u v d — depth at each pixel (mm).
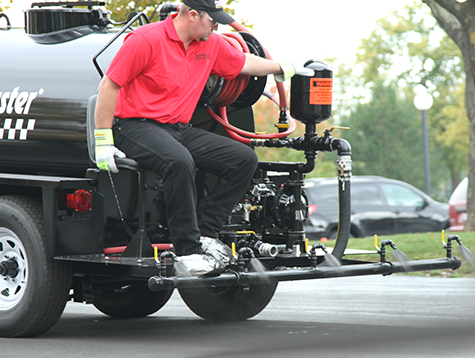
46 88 9680
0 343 9039
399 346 8688
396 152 88062
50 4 10984
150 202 9656
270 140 10297
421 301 13320
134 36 8523
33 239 8898
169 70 8703
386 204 29516
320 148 9695
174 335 9805
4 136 9953
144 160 8523
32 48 10266
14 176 9352
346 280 17312
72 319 11727
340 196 9469
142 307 11703
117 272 8664
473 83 27531
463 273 17500
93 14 10484
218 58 9250
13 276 9336
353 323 10789
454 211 29609
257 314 11508
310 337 9500
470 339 9180
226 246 8734
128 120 8719
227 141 8805
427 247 19844
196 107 9828
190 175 8297
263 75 9742
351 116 91938
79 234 8914
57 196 8781
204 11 8617
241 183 8766
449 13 28312
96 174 8992
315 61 9891
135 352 8438
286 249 9633
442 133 91562
